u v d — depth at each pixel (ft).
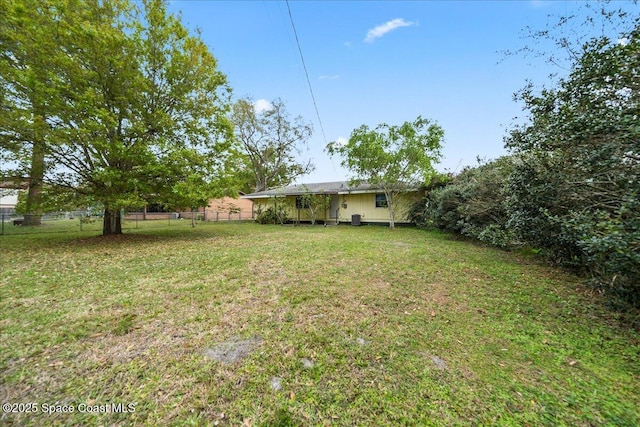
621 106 9.84
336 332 9.05
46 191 28.04
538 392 6.39
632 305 10.65
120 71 27.32
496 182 24.61
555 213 13.84
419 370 7.14
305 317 10.18
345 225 53.31
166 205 31.40
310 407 5.85
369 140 38.65
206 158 32.55
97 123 24.86
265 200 65.21
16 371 6.94
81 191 28.17
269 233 38.29
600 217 8.76
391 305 11.44
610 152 9.57
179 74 31.40
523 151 15.16
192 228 47.55
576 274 16.10
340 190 53.21
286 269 16.92
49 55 24.44
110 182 27.27
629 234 7.68
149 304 11.37
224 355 7.71
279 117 88.43
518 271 17.02
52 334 8.83
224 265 17.99
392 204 44.27
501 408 5.86
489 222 26.50
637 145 9.17
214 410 5.76
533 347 8.42
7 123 22.48
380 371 7.07
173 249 24.39
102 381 6.60
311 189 59.16
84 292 12.81
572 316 10.69
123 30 28.63
